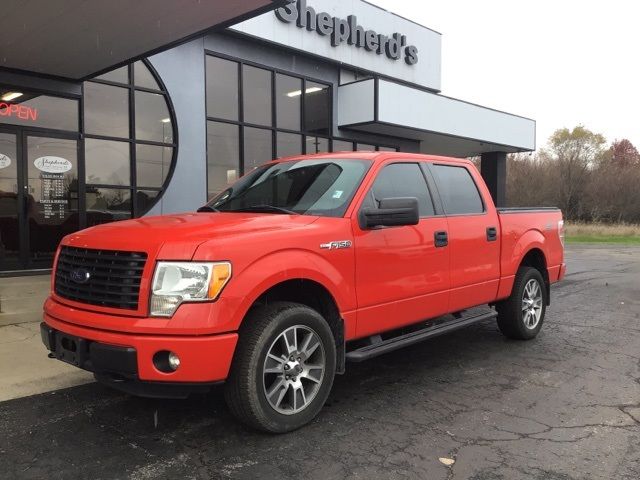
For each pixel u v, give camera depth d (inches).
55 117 404.8
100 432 145.1
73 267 145.6
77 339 135.3
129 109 446.9
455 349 233.5
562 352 229.0
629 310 323.9
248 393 135.2
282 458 130.9
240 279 132.3
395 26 703.7
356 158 185.5
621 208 1641.2
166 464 127.5
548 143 2156.7
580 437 144.3
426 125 678.5
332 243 155.1
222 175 526.3
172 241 131.8
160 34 319.3
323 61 623.8
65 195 411.2
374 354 165.6
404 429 148.8
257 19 535.2
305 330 148.3
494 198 920.3
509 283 230.5
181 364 125.6
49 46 335.3
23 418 154.1
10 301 303.0
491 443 140.4
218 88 521.7
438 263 191.3
